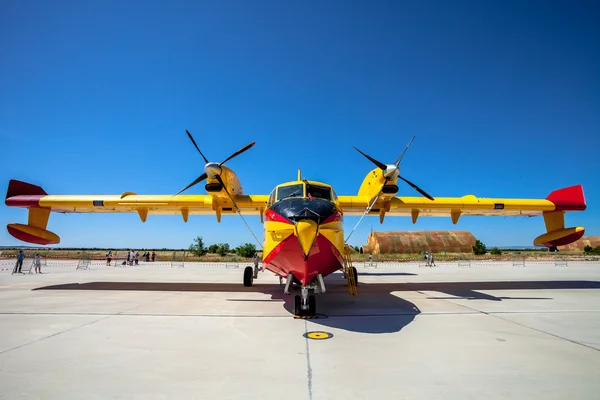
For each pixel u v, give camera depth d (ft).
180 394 10.02
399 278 51.98
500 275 57.62
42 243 40.04
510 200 40.27
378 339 16.22
